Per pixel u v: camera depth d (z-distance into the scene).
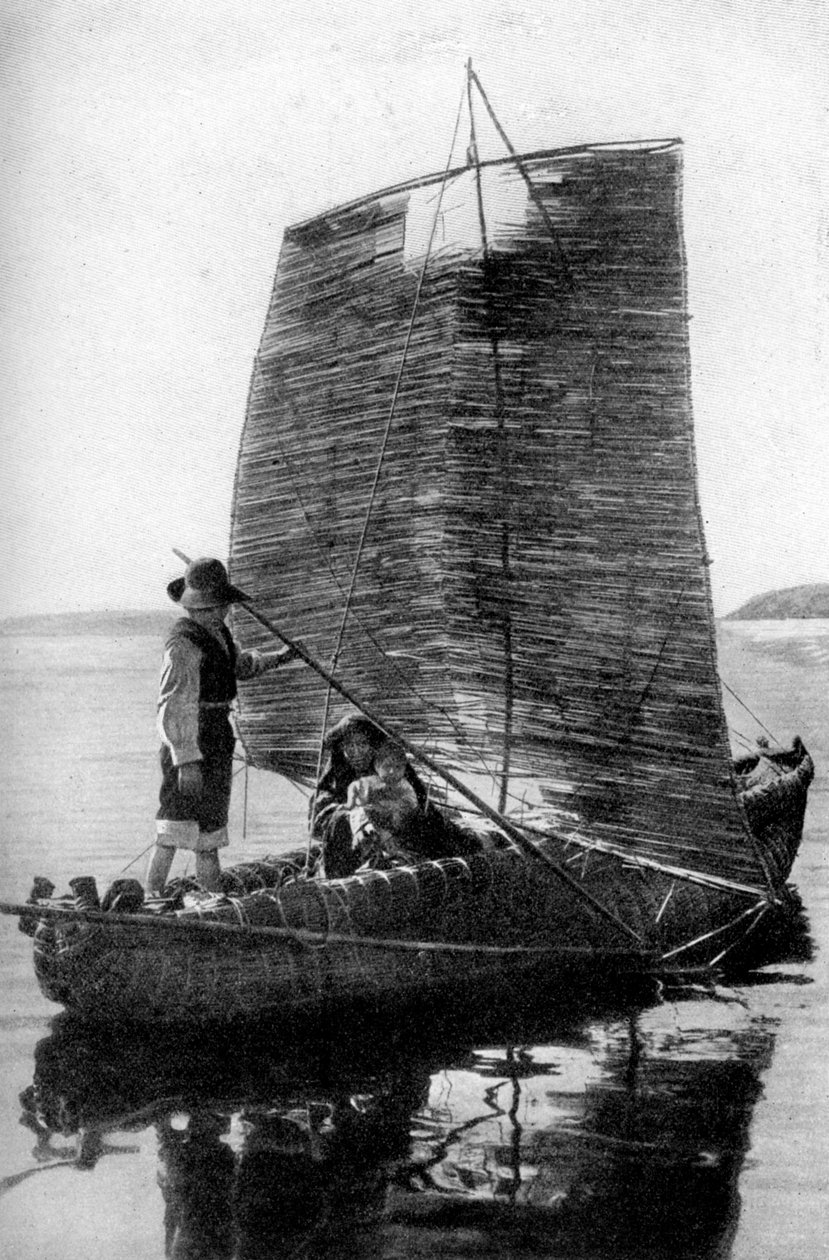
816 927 6.47
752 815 6.89
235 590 5.47
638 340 5.92
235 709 6.83
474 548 6.12
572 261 5.99
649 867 6.06
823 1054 4.67
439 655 6.22
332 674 6.53
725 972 5.74
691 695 5.82
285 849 7.57
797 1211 3.49
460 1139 3.98
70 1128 4.11
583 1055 4.68
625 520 5.91
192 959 4.84
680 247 5.91
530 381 6.05
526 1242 3.38
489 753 6.22
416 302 6.12
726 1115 4.13
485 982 5.49
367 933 5.21
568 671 6.02
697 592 5.79
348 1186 3.67
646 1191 3.61
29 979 5.61
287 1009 4.98
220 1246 3.39
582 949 5.75
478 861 5.71
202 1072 4.56
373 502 6.33
